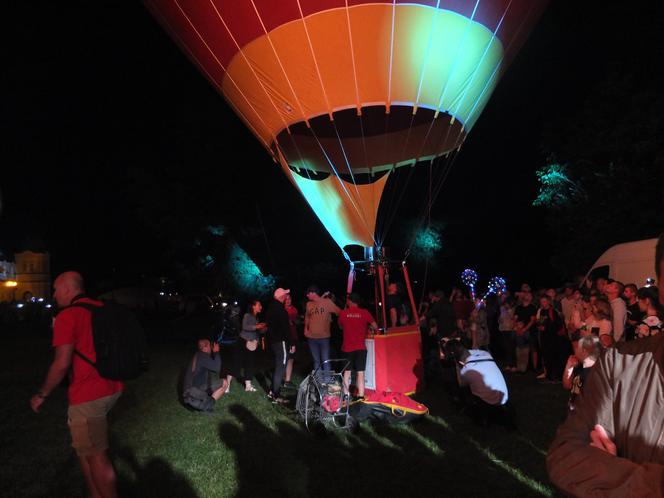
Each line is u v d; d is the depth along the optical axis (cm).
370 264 930
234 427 680
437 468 527
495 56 861
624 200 1662
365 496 469
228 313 898
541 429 647
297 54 808
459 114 911
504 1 800
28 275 5312
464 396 681
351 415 656
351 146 1155
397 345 830
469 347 1091
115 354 412
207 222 2991
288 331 829
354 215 952
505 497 459
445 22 783
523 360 1043
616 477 145
